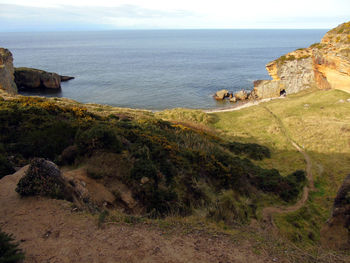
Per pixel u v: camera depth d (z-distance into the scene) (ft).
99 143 30.27
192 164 35.06
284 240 19.75
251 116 95.66
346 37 103.35
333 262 16.21
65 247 14.88
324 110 85.66
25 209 18.52
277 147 63.16
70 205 19.39
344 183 23.70
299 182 41.88
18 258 13.07
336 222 22.77
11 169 26.25
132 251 15.06
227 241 17.43
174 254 15.19
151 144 37.55
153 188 25.64
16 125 37.06
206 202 27.27
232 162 42.78
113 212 19.71
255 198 33.99
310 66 136.77
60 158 30.35
